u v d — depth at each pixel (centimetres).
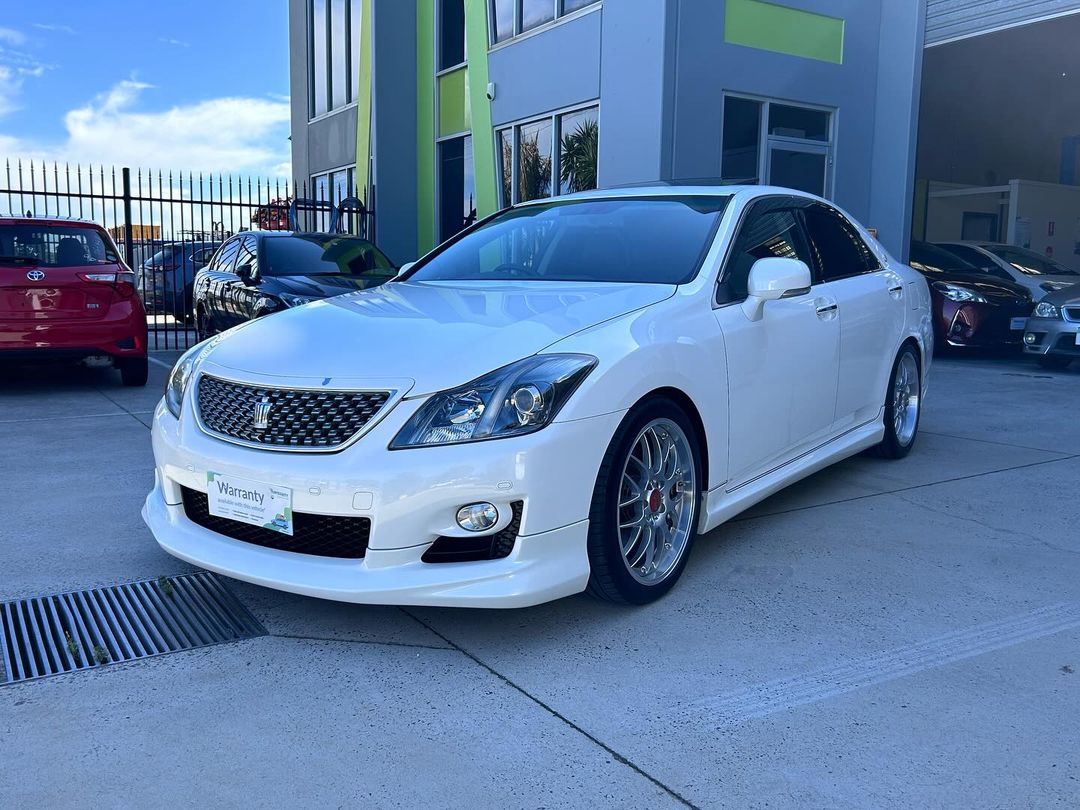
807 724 234
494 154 1296
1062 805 199
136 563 350
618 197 420
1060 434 604
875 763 216
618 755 220
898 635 287
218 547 289
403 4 1485
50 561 351
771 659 270
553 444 261
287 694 250
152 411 682
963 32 1062
